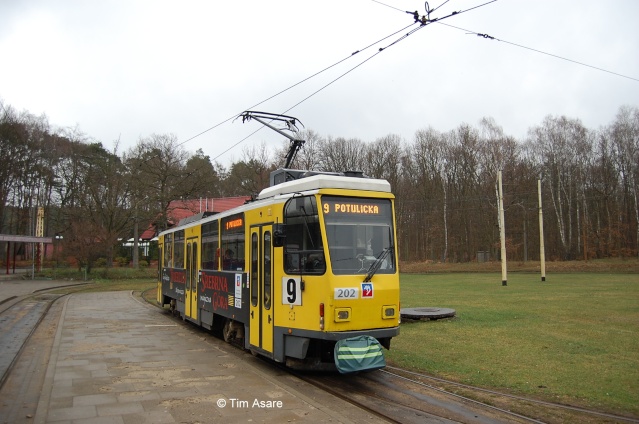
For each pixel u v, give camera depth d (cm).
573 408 729
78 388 805
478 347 1183
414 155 6294
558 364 998
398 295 927
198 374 909
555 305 1972
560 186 5819
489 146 5884
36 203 6075
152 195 4775
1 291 3123
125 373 916
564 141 5825
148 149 4825
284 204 966
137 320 1783
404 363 1042
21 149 5675
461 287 3042
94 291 3322
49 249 6562
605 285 2973
